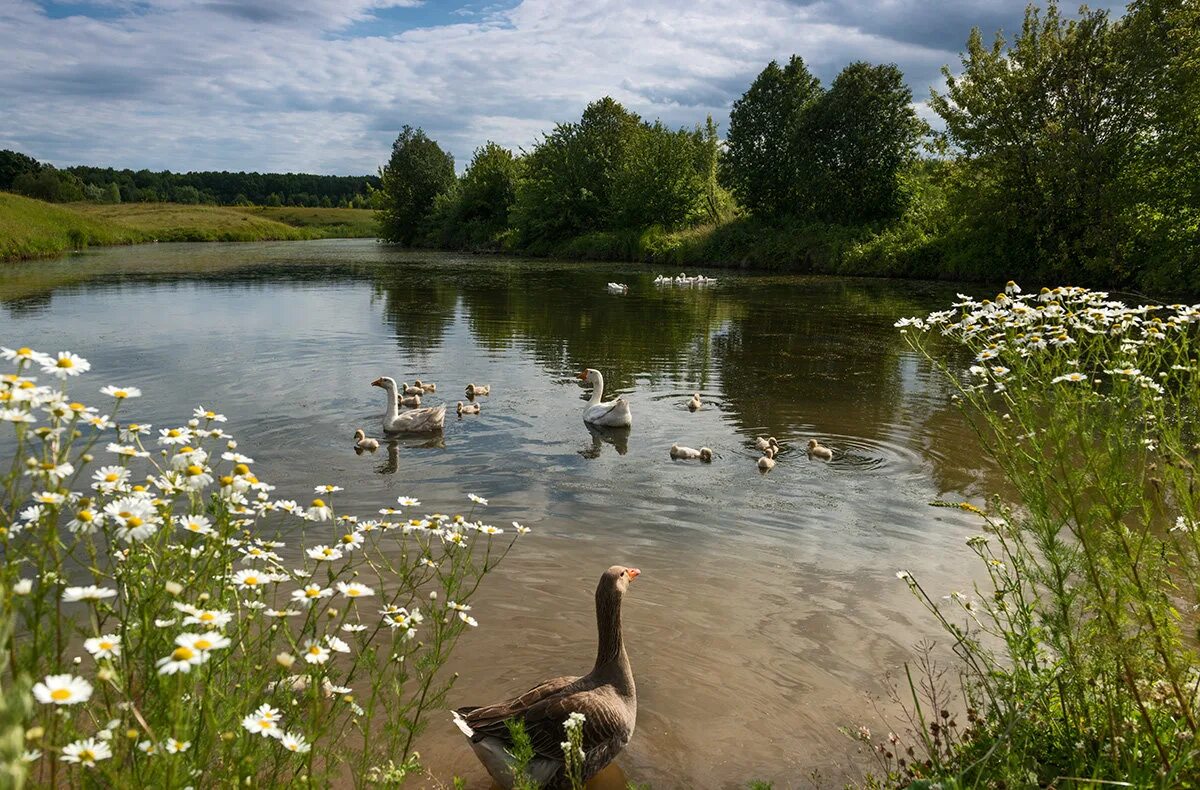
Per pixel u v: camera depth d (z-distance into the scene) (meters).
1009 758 4.34
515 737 4.82
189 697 3.65
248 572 4.21
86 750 2.97
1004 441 4.93
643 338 26.22
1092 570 4.23
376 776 4.71
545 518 10.50
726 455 13.78
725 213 75.50
